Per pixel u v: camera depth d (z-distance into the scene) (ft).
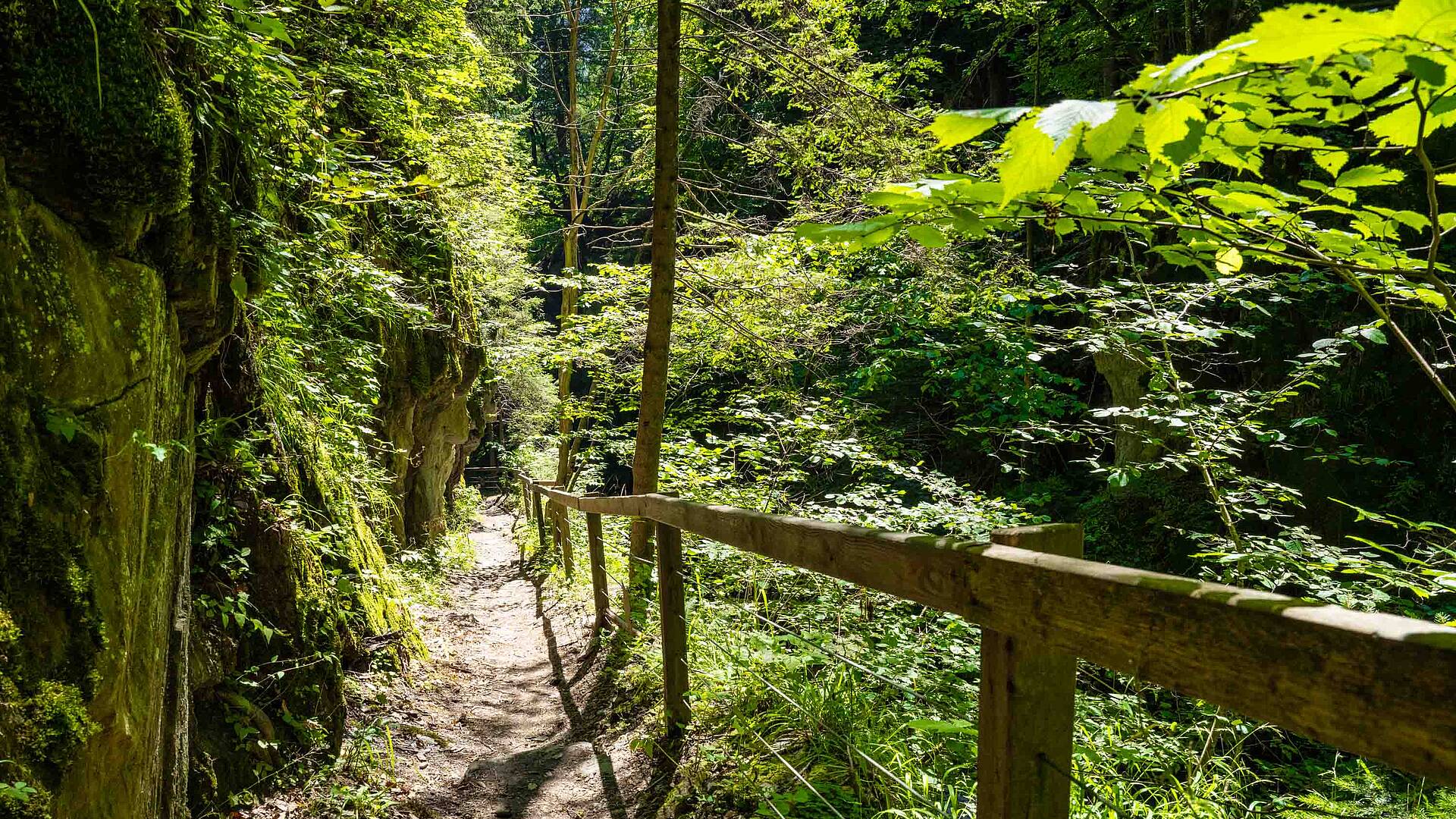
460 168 33.35
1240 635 3.17
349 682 14.20
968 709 10.71
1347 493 25.79
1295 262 5.41
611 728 13.55
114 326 6.53
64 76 5.85
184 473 9.05
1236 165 4.69
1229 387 29.63
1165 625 3.51
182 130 7.14
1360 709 2.71
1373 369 25.84
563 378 44.62
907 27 46.50
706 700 12.32
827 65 23.57
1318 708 2.86
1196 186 5.71
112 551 6.15
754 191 26.53
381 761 12.76
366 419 21.83
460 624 22.63
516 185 36.14
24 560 5.25
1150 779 10.43
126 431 6.49
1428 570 9.31
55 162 5.97
